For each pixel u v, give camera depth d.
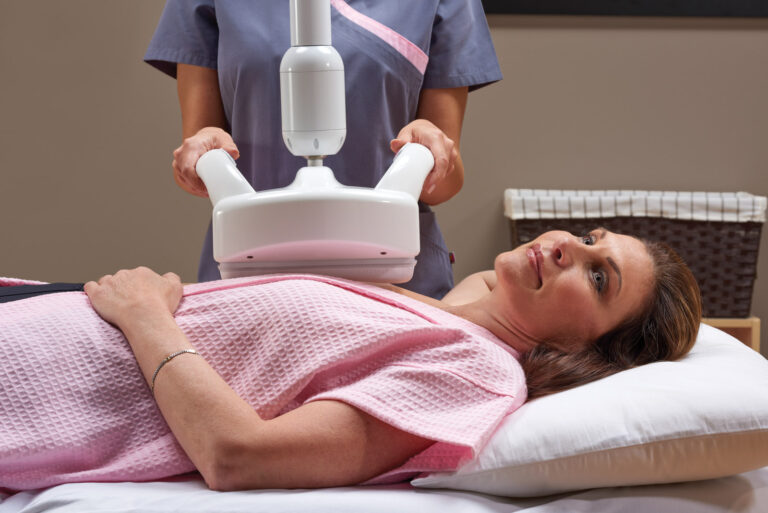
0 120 2.61
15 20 2.58
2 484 1.06
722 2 2.58
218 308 1.19
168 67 1.67
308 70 1.20
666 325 1.33
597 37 2.63
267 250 1.19
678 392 1.10
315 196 1.16
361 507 0.96
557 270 1.31
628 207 2.41
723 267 2.41
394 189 1.23
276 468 0.99
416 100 1.60
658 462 1.06
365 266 1.25
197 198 2.66
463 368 1.12
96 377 1.10
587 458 1.05
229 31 1.53
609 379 1.20
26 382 1.08
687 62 2.64
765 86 2.65
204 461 1.00
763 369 1.24
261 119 1.52
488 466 1.05
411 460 1.07
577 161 2.68
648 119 2.66
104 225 2.67
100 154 2.64
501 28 2.62
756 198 2.37
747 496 1.10
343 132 1.23
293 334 1.13
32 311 1.16
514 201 2.43
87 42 2.60
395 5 1.55
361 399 1.04
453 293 1.64
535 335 1.34
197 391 1.02
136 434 1.10
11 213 2.65
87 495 0.98
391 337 1.12
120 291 1.17
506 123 2.66
